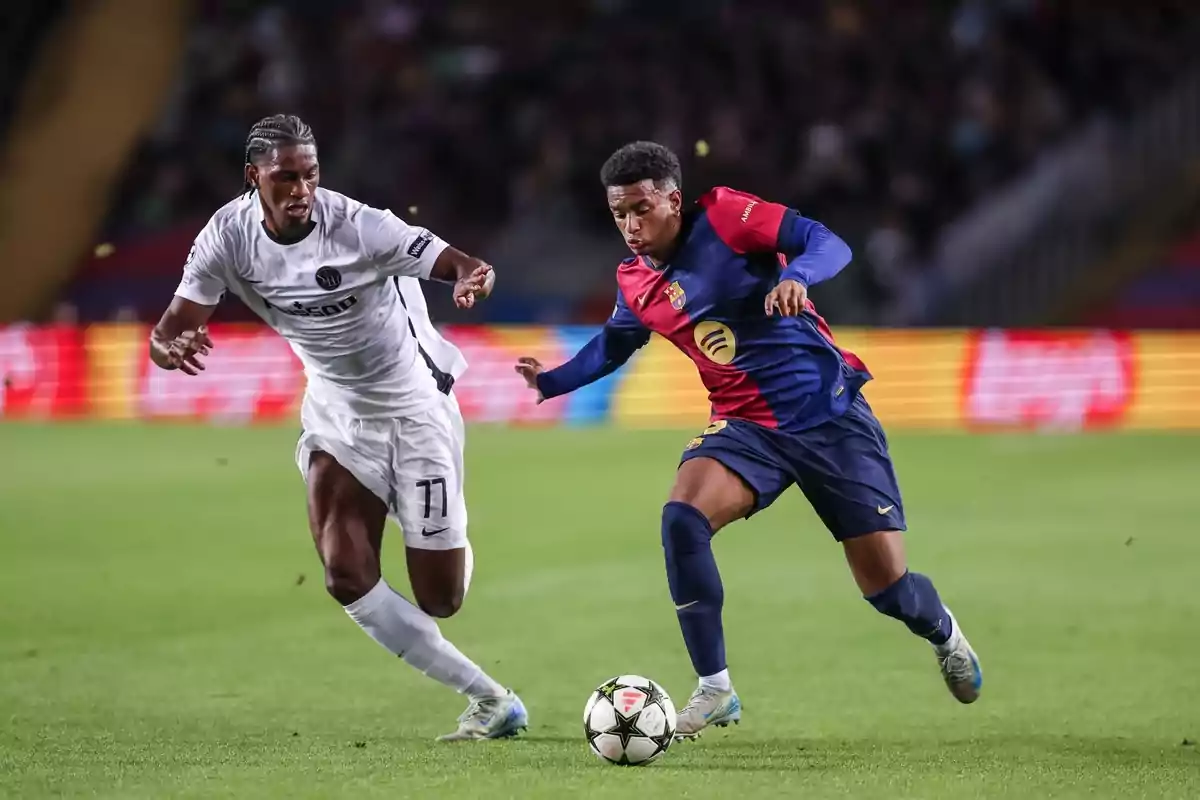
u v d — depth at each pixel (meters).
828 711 23.02
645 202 20.20
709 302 20.61
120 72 45.00
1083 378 66.69
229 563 37.28
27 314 73.12
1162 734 21.11
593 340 22.22
